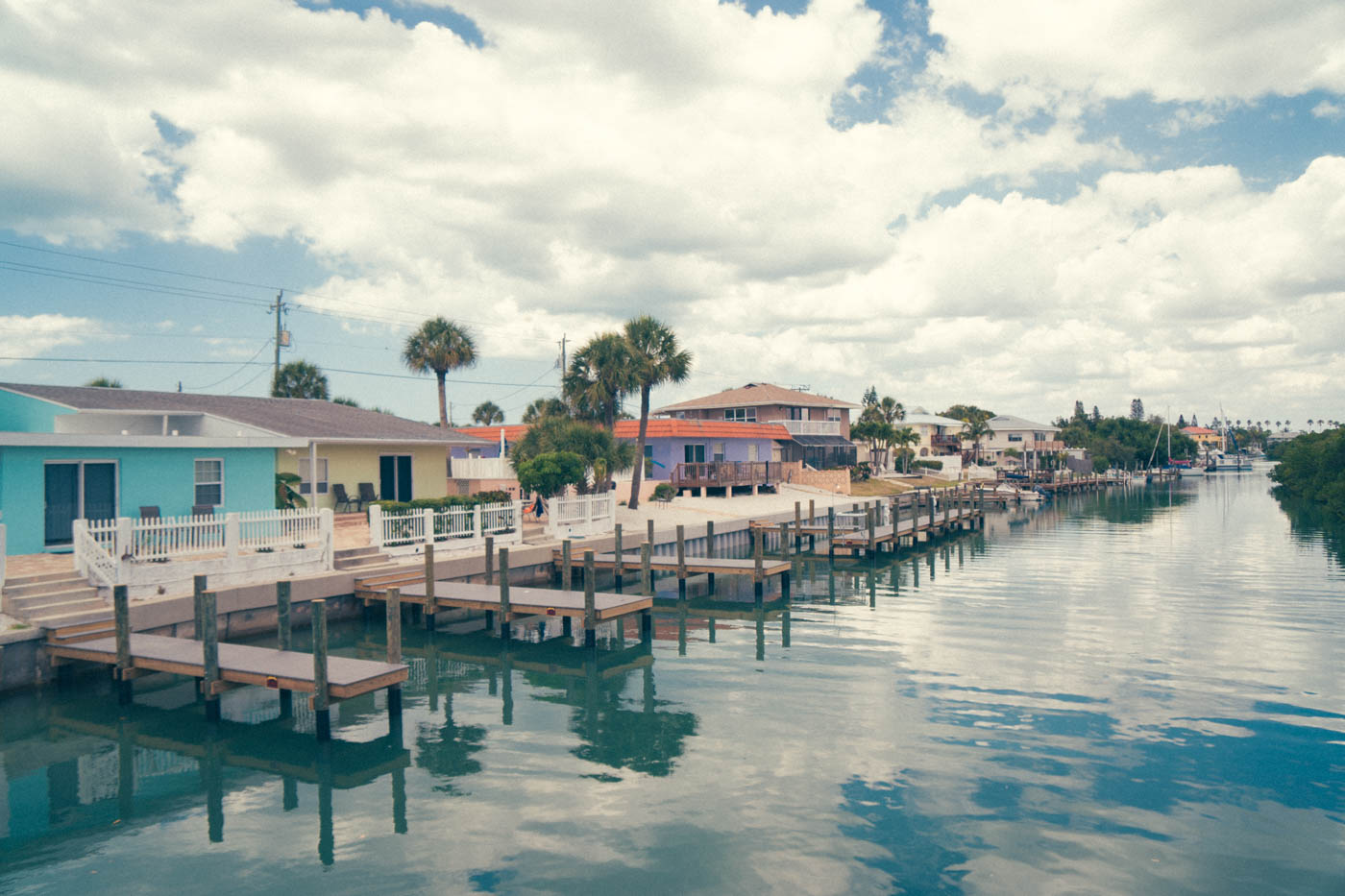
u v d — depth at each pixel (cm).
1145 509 6381
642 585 2533
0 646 1478
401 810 1057
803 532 3628
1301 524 4856
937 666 1720
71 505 2081
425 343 5147
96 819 1042
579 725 1384
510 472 4234
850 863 891
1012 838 946
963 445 10638
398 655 1402
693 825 989
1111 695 1495
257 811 1061
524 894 841
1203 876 862
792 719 1384
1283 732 1291
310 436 2756
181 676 1686
